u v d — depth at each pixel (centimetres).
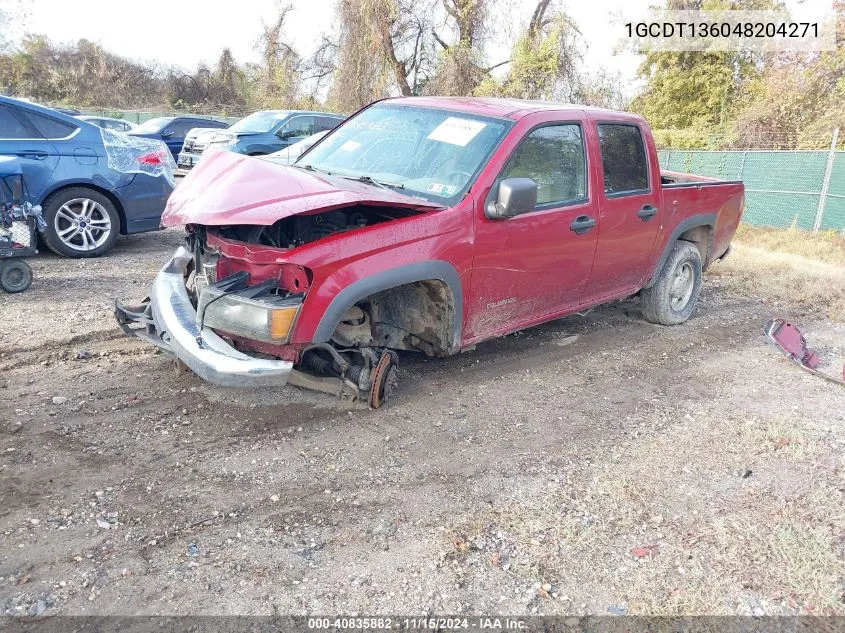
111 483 328
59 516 300
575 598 269
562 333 615
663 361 554
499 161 434
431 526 310
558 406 452
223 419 400
